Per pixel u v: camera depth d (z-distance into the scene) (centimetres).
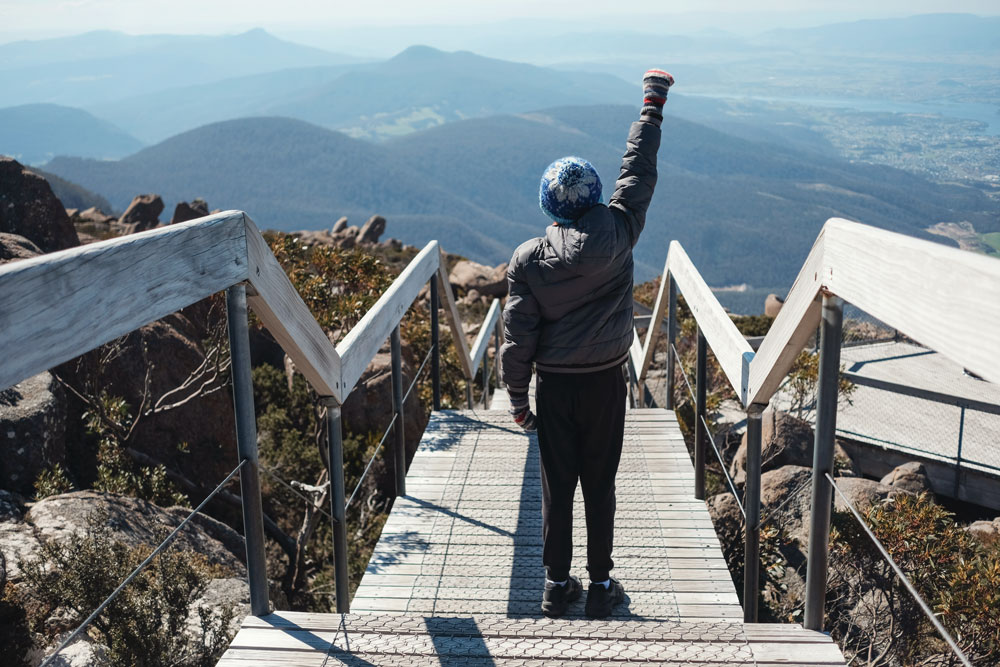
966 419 1266
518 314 264
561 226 257
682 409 909
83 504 535
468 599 314
